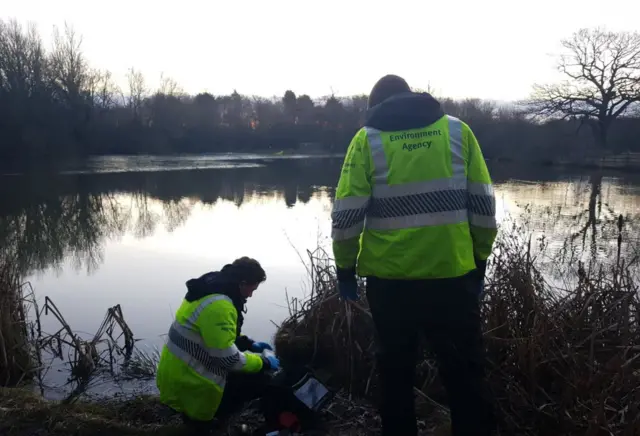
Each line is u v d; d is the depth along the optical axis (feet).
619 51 118.73
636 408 9.02
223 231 40.42
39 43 117.50
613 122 128.36
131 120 156.04
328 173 103.35
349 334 12.66
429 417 10.69
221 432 10.46
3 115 107.34
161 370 10.48
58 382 14.66
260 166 122.72
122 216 49.26
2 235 39.50
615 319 11.58
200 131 170.81
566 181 84.12
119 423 10.62
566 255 26.73
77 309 21.68
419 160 7.59
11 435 10.16
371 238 7.98
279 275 26.43
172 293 24.09
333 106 183.93
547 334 10.78
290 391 10.55
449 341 7.76
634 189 71.46
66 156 120.37
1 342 14.57
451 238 7.55
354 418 10.85
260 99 225.15
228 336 10.02
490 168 110.42
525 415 10.27
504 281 12.41
